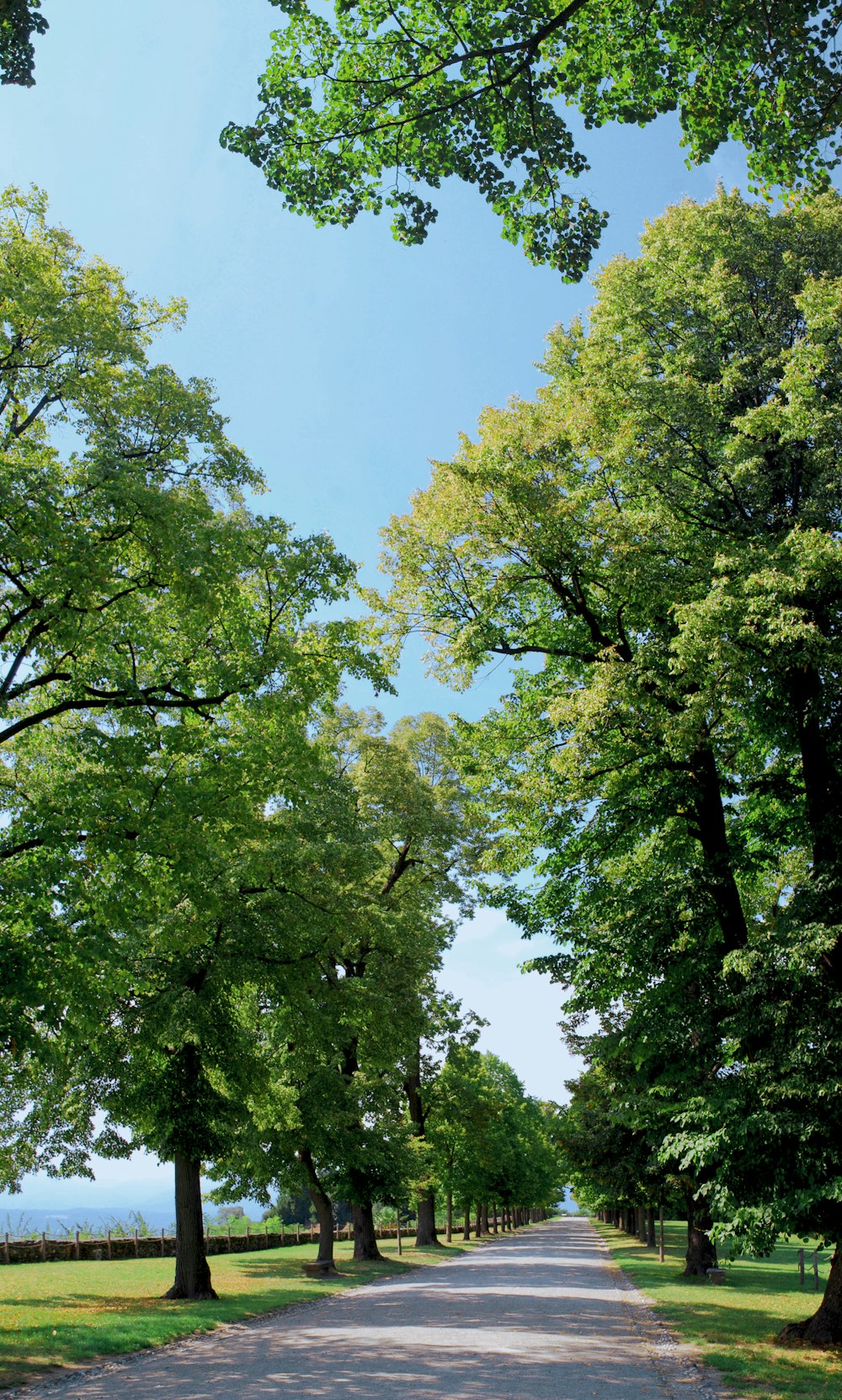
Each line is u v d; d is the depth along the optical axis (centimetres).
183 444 1700
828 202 1734
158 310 1858
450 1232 5825
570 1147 3034
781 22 746
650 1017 1655
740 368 1720
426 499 1783
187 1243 2209
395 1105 3222
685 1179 2631
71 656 1584
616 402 1723
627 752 1723
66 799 1420
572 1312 1891
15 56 725
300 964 2234
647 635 1809
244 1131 2627
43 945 1308
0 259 1523
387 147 817
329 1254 3008
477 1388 1052
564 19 714
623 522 1597
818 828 1512
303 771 1650
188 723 1711
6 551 1311
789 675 1558
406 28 771
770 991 1438
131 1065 2088
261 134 815
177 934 1781
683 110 817
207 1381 1156
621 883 1878
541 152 788
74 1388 1143
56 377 1577
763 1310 1877
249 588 1759
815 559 1332
